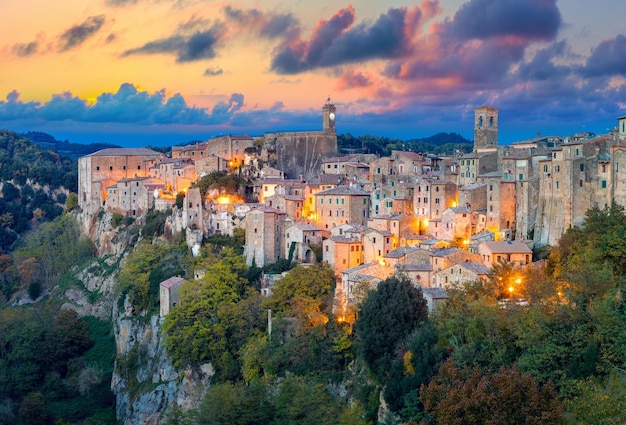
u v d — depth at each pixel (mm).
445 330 168750
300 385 178875
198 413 182375
